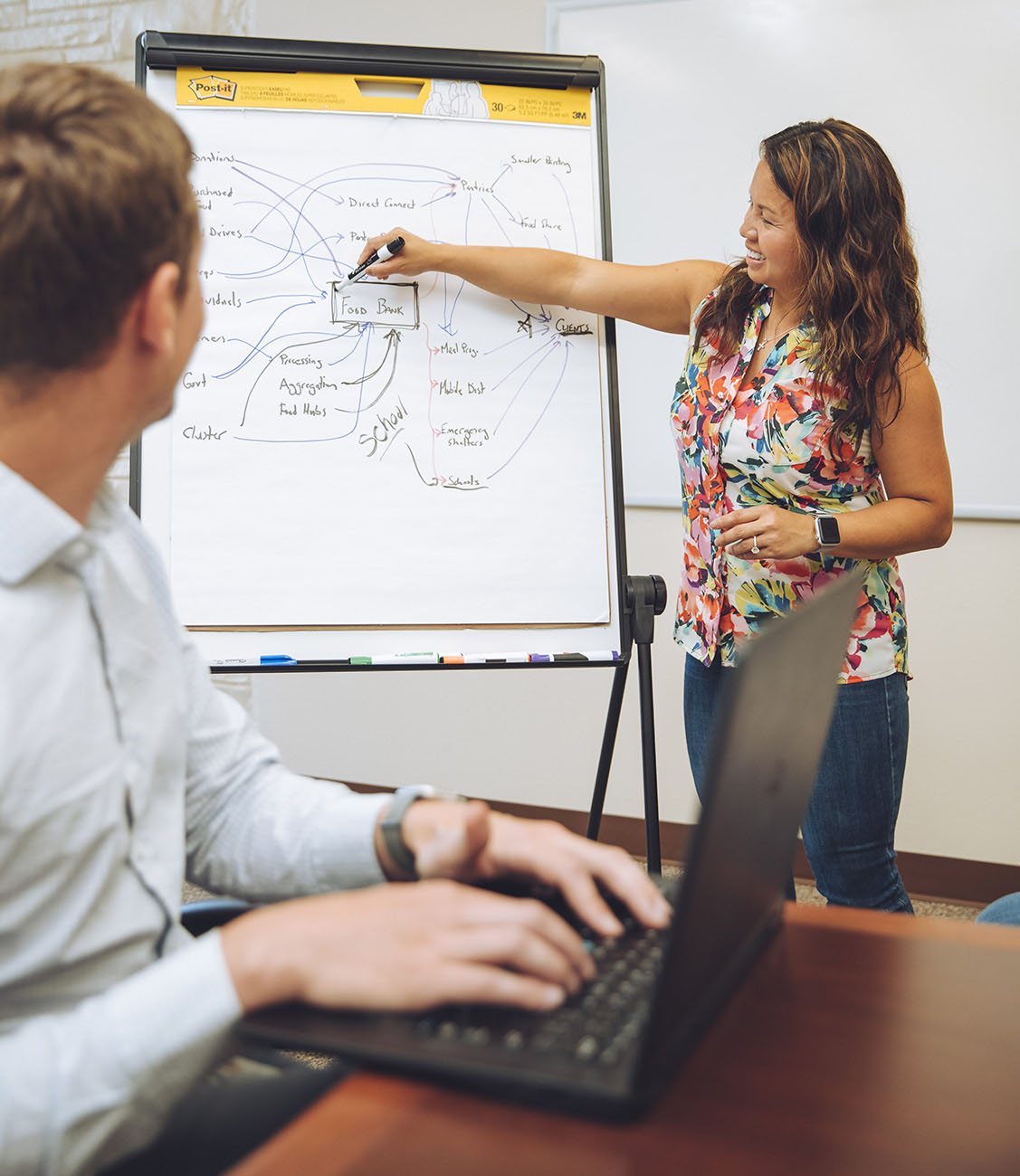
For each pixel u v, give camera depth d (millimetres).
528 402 1620
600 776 1658
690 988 480
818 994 591
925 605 2352
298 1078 735
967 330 2256
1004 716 2334
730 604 1582
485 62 1638
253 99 1601
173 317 611
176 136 626
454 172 1635
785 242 1452
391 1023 510
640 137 2434
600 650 1590
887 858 1587
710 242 2416
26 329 551
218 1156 657
